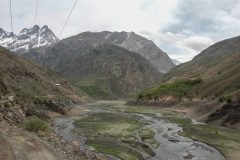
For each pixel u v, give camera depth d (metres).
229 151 49.28
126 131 69.81
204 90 144.12
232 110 82.31
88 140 56.59
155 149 50.72
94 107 173.88
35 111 74.88
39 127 46.69
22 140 33.44
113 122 87.56
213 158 45.31
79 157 34.59
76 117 101.75
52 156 28.84
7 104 55.56
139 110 143.50
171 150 50.19
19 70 162.88
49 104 109.31
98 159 37.44
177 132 68.94
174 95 165.88
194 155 46.97
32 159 26.17
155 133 67.44
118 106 187.75
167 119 98.06
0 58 157.62
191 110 126.12
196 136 63.22
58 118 95.44
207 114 96.00
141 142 56.50
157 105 167.62
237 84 119.44
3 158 23.23
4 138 30.64
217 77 155.38
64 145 39.53
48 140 39.47
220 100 98.06
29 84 154.25
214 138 60.84
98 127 75.62
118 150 48.81
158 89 192.25
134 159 43.59
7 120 46.66
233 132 68.38
